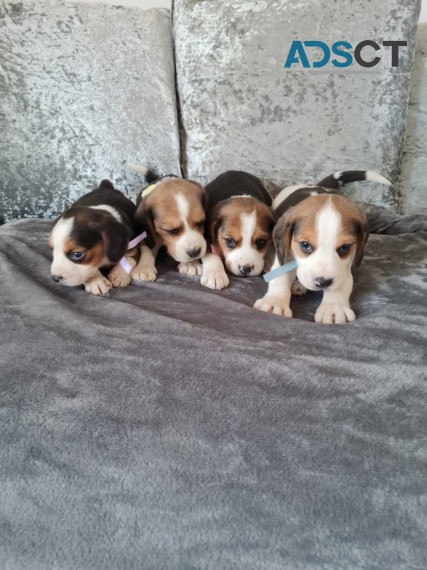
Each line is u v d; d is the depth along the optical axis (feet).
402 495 0.86
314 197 1.64
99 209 1.80
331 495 0.87
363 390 1.11
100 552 0.81
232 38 2.18
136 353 1.24
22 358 1.21
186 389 1.12
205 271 1.81
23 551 0.81
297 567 0.77
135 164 2.27
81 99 2.21
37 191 2.26
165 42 2.31
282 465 0.93
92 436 1.00
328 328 1.40
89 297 1.61
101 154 2.26
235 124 2.25
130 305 1.51
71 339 1.30
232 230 1.85
